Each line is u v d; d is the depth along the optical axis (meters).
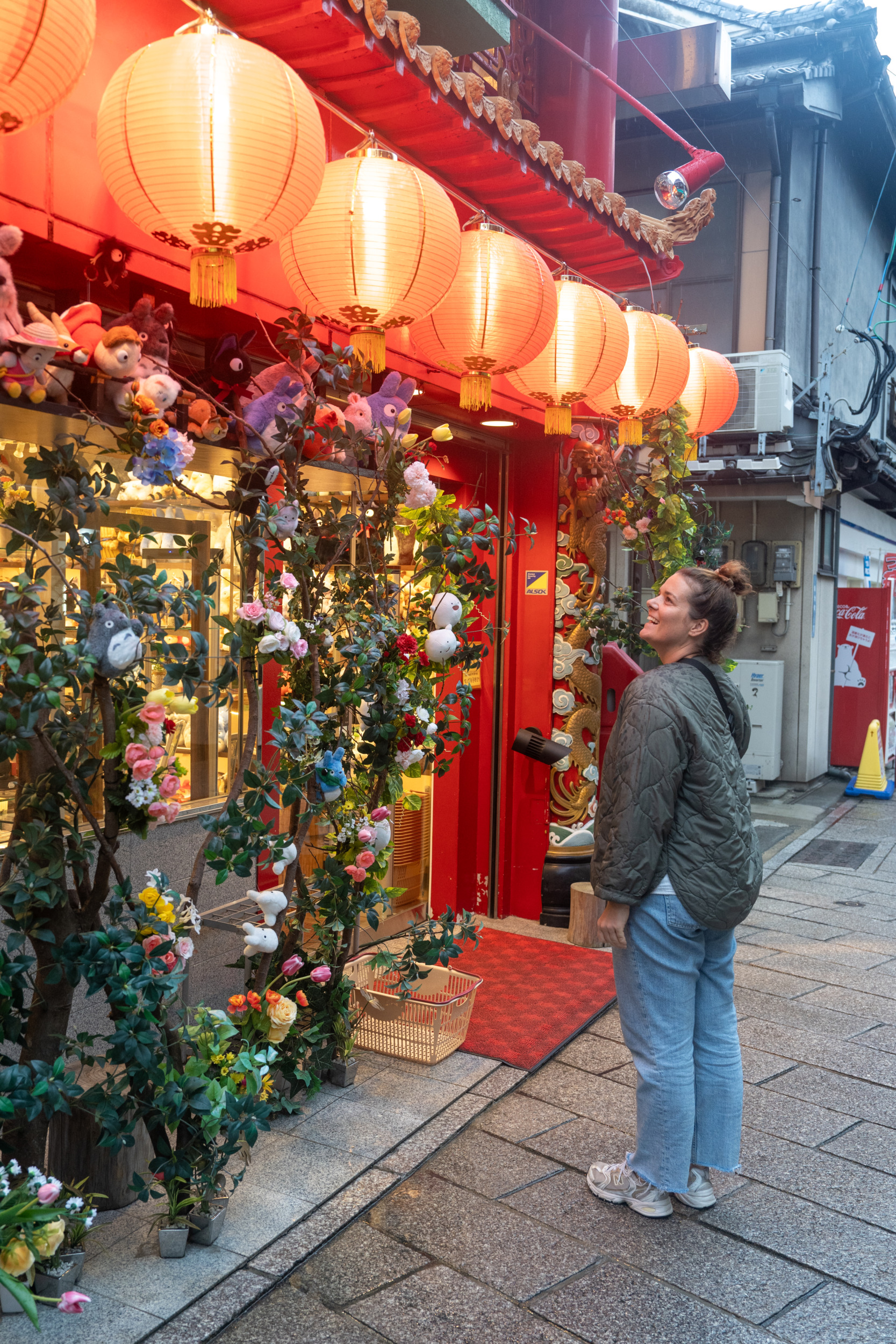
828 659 11.59
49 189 2.63
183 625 2.55
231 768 3.89
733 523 11.02
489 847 5.79
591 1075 3.79
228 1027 2.67
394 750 3.55
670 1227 2.82
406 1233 2.76
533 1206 2.91
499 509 5.67
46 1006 2.51
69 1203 2.37
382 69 3.22
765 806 9.97
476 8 4.11
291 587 2.89
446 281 3.05
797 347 10.73
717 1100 2.88
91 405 2.51
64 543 3.07
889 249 14.74
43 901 2.33
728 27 10.06
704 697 2.74
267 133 2.33
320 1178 2.99
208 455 2.98
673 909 2.72
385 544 3.52
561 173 4.24
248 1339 2.32
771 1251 2.72
